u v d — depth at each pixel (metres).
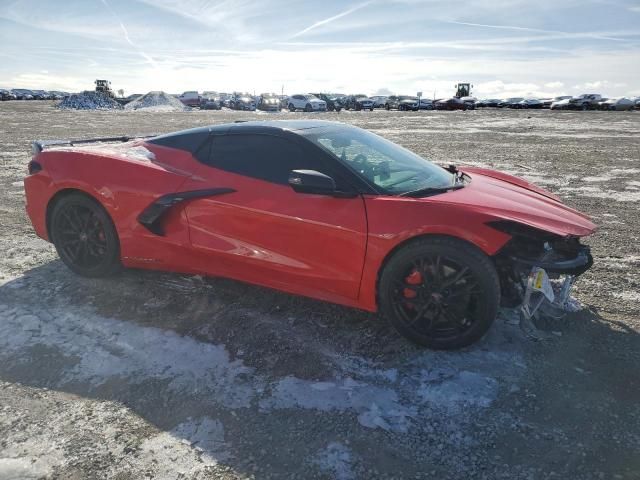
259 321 3.29
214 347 3.01
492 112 41.56
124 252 3.72
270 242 3.21
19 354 2.94
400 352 2.94
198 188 3.44
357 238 2.94
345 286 3.06
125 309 3.46
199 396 2.57
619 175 8.98
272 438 2.28
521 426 2.33
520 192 3.47
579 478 2.03
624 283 3.93
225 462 2.14
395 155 3.63
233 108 49.41
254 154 3.42
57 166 3.86
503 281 2.97
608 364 2.80
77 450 2.20
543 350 2.94
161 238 3.56
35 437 2.28
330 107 45.19
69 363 2.85
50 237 4.01
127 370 2.79
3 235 5.09
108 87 59.69
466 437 2.27
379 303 3.06
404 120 27.66
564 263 2.84
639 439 2.23
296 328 3.21
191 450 2.21
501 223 2.72
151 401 2.54
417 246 2.83
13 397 2.56
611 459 2.12
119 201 3.62
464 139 16.03
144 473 2.07
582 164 10.34
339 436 2.29
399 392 2.59
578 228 2.89
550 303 3.33
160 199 3.50
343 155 3.28
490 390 2.58
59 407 2.49
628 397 2.52
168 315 3.38
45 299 3.60
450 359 2.86
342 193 3.01
